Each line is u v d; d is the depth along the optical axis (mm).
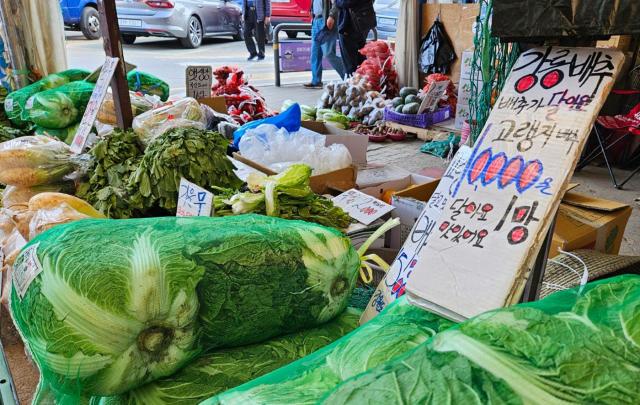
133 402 966
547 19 763
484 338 570
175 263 930
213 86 4633
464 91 4906
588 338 553
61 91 2680
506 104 849
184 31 9148
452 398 506
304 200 1680
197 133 1806
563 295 664
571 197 2156
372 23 6523
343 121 4824
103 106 2553
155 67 7559
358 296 1433
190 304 937
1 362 1250
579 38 856
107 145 1980
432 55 5957
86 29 8875
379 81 6117
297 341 1103
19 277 930
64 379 866
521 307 626
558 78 808
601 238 1969
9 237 1562
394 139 5312
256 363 1032
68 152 2062
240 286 988
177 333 940
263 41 9180
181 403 952
